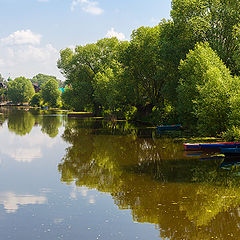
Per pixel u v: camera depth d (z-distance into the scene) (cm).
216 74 2342
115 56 6050
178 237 816
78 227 874
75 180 1405
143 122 4794
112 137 2933
